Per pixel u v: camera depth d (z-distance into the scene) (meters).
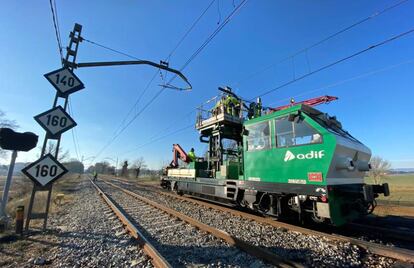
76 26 8.93
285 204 8.08
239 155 10.84
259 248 5.30
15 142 7.48
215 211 10.86
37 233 7.19
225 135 13.98
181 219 8.88
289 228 7.27
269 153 8.59
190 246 6.00
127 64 10.48
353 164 7.36
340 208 6.80
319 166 6.84
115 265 4.86
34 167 7.27
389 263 4.96
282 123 8.27
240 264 4.92
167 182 19.91
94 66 9.23
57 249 5.84
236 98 14.15
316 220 7.07
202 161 15.73
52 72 7.79
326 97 11.46
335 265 4.84
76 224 8.48
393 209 11.02
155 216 9.89
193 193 15.18
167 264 4.44
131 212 11.04
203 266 4.82
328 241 6.14
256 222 8.48
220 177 12.20
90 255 5.42
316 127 7.14
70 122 7.76
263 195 8.74
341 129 8.49
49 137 7.43
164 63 11.62
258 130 9.26
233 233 7.07
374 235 7.09
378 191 7.58
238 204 10.74
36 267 4.86
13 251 5.70
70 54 8.75
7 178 7.80
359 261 5.07
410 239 6.47
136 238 6.36
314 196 6.95
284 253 5.47
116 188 26.33
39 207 12.23
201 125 15.16
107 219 9.38
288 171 7.78
